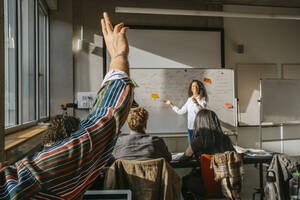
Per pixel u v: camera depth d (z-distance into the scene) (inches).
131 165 72.9
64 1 201.8
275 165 94.2
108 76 18.0
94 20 217.9
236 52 238.8
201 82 204.5
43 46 184.4
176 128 204.7
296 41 248.1
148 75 202.4
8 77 101.2
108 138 16.0
